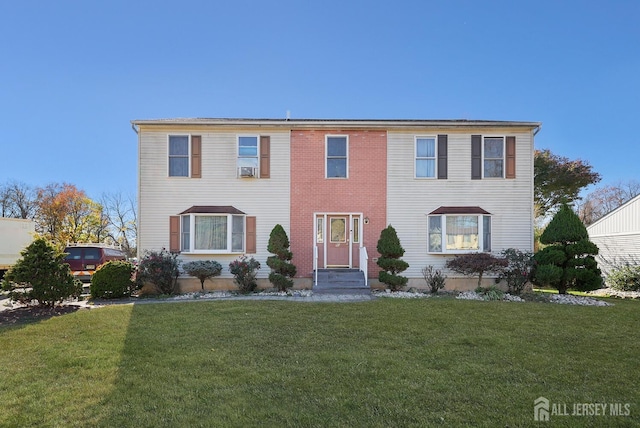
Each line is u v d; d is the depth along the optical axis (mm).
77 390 4266
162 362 5238
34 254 9062
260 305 9406
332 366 5082
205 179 13430
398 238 13102
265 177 13547
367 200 13602
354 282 12453
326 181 13617
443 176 13625
